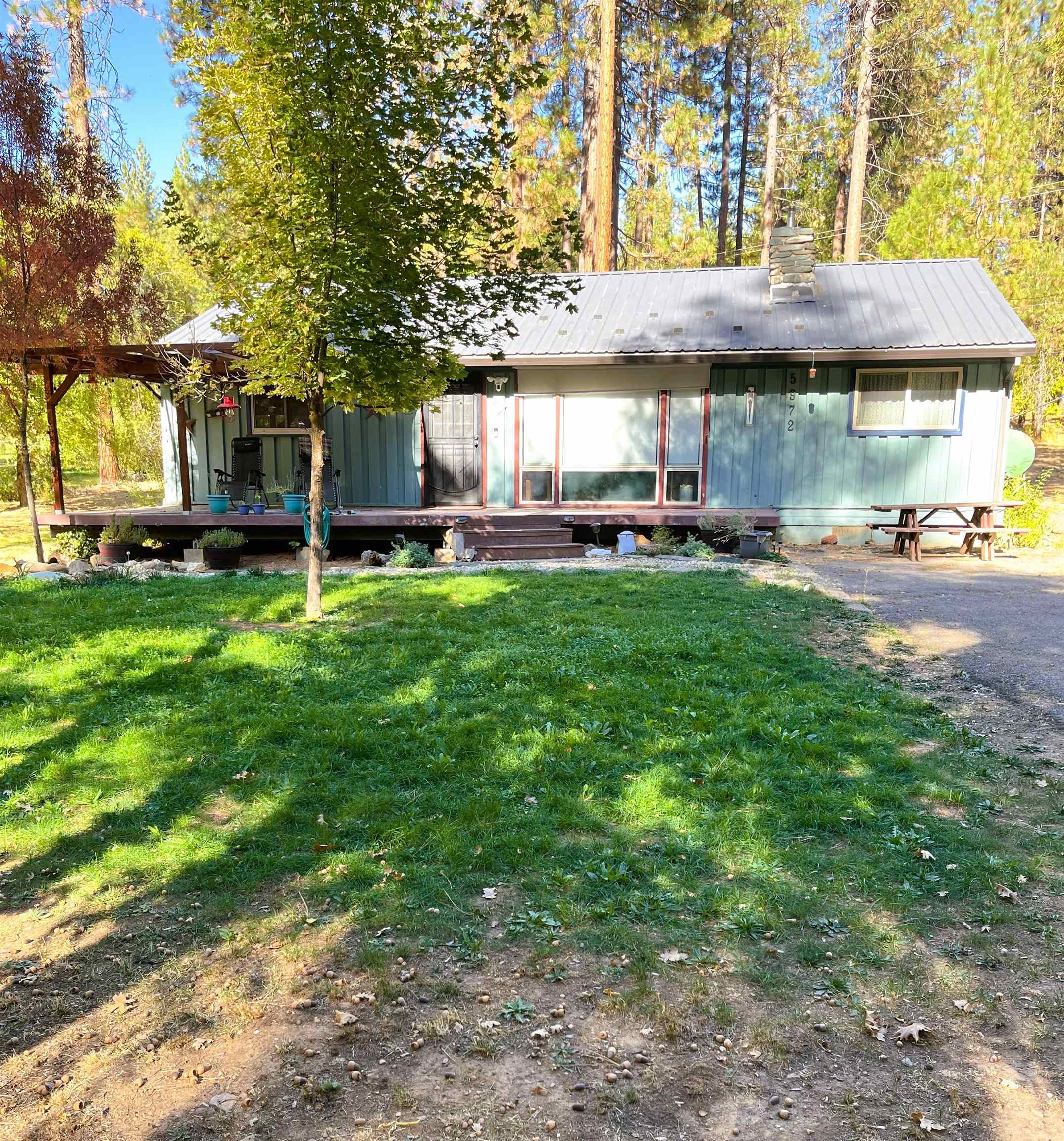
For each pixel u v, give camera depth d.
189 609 7.70
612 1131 2.10
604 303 14.34
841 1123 2.12
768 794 3.89
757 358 12.06
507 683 5.41
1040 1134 2.07
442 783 4.04
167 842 3.52
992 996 2.59
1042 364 19.44
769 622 7.14
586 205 21.42
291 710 4.91
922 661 6.07
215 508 12.45
